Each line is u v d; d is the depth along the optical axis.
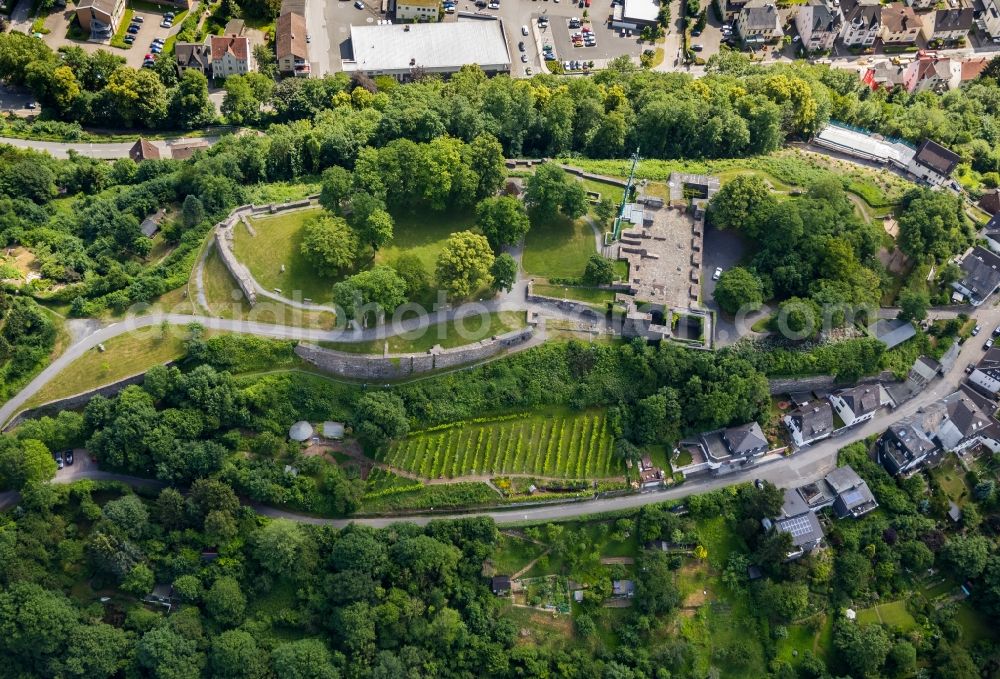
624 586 162.50
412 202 189.12
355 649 150.75
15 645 141.50
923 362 187.25
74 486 155.62
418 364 170.12
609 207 191.50
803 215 186.00
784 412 180.75
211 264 178.38
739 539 167.12
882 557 166.50
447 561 157.75
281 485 161.12
